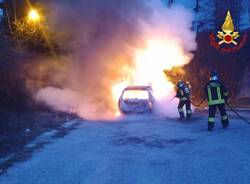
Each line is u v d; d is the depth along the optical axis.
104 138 9.45
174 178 5.70
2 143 8.52
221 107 10.68
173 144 8.43
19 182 5.68
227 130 10.45
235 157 6.98
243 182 5.42
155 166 6.46
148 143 8.62
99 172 6.14
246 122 12.04
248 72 22.58
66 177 5.89
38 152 7.81
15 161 7.02
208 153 7.39
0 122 10.47
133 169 6.28
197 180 5.57
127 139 9.23
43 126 11.28
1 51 11.51
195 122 12.60
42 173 6.16
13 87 12.94
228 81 22.53
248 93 22.20
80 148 8.17
